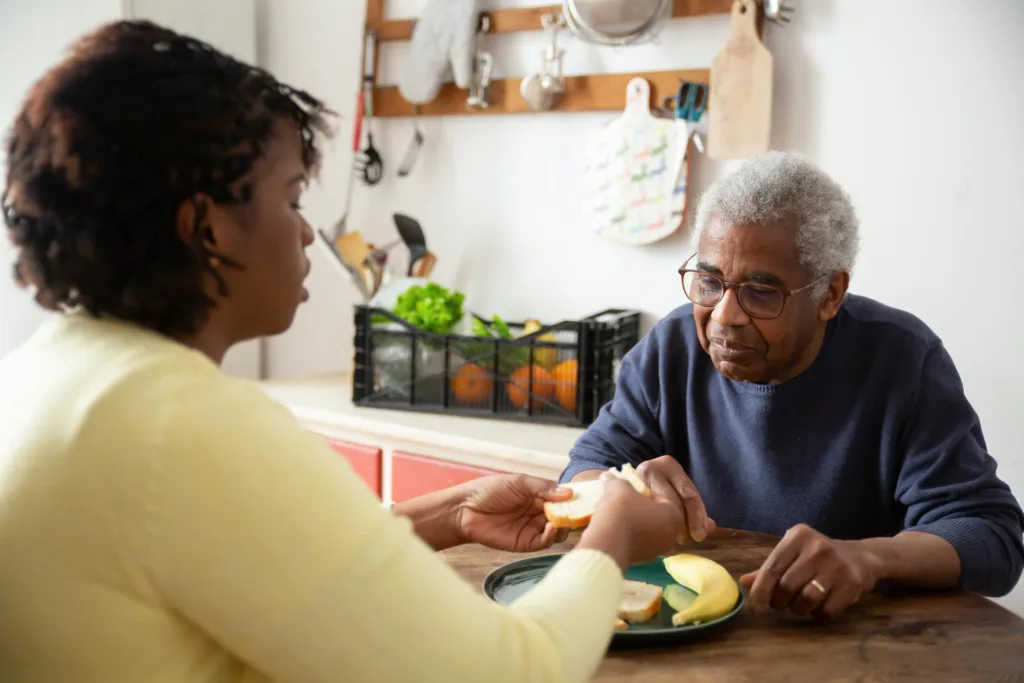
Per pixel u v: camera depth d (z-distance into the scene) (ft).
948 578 3.79
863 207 6.49
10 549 2.08
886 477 4.62
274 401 2.28
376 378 7.29
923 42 6.16
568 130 7.63
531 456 6.07
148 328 2.33
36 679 2.14
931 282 6.30
